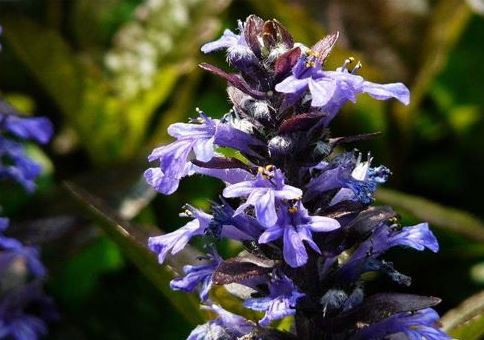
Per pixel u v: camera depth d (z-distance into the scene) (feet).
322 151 0.70
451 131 1.20
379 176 0.72
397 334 0.74
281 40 0.71
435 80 1.21
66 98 1.18
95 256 1.08
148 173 0.71
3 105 0.97
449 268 1.04
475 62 1.20
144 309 1.05
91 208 0.84
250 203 0.68
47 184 1.16
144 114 1.21
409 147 1.17
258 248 0.72
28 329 0.97
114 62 1.25
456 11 1.15
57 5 1.31
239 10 1.27
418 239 0.72
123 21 1.34
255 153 0.71
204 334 0.74
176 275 0.82
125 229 0.82
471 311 0.82
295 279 0.72
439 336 0.73
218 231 0.72
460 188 1.16
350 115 1.15
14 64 1.29
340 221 0.71
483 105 1.19
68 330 1.05
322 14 1.21
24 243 1.00
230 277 0.71
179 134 0.71
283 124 0.69
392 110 1.13
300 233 0.68
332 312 0.72
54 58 1.14
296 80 0.68
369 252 0.73
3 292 0.97
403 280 0.73
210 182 1.11
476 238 0.98
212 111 1.20
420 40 1.18
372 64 1.18
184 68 1.16
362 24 1.20
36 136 0.97
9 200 1.09
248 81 0.71
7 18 1.11
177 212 1.10
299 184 0.71
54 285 1.07
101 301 1.06
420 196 1.16
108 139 1.21
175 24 1.24
